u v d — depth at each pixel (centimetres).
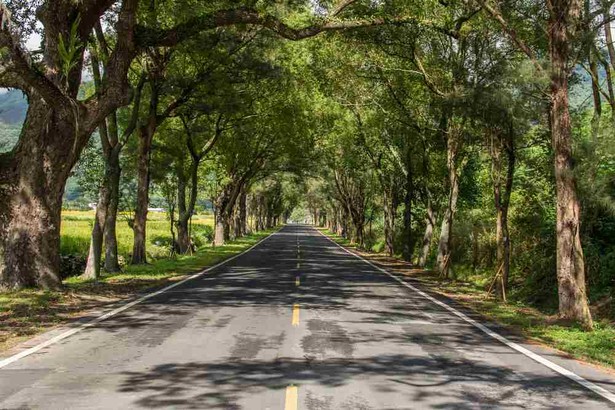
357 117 3164
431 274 2308
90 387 607
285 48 2783
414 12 1842
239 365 710
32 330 941
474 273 2577
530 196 2252
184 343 844
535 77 1155
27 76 1202
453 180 2230
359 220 5259
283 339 883
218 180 4431
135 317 1084
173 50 2180
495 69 1509
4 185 1431
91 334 911
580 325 1084
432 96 2275
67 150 1466
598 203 1320
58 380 634
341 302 1352
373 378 657
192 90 2436
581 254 1136
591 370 725
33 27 1570
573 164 1154
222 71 2356
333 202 8231
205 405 546
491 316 1209
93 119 1442
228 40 2219
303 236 7231
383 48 2177
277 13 1888
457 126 2156
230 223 5884
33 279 1419
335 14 1753
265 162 5553
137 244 2475
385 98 2614
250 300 1354
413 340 901
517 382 655
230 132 3872
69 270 2252
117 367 695
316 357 762
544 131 1739
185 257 3022
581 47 1218
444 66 2081
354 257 3375
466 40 1891
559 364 754
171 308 1209
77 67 1454
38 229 1429
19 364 709
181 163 3200
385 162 3703
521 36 1608
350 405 552
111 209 2144
